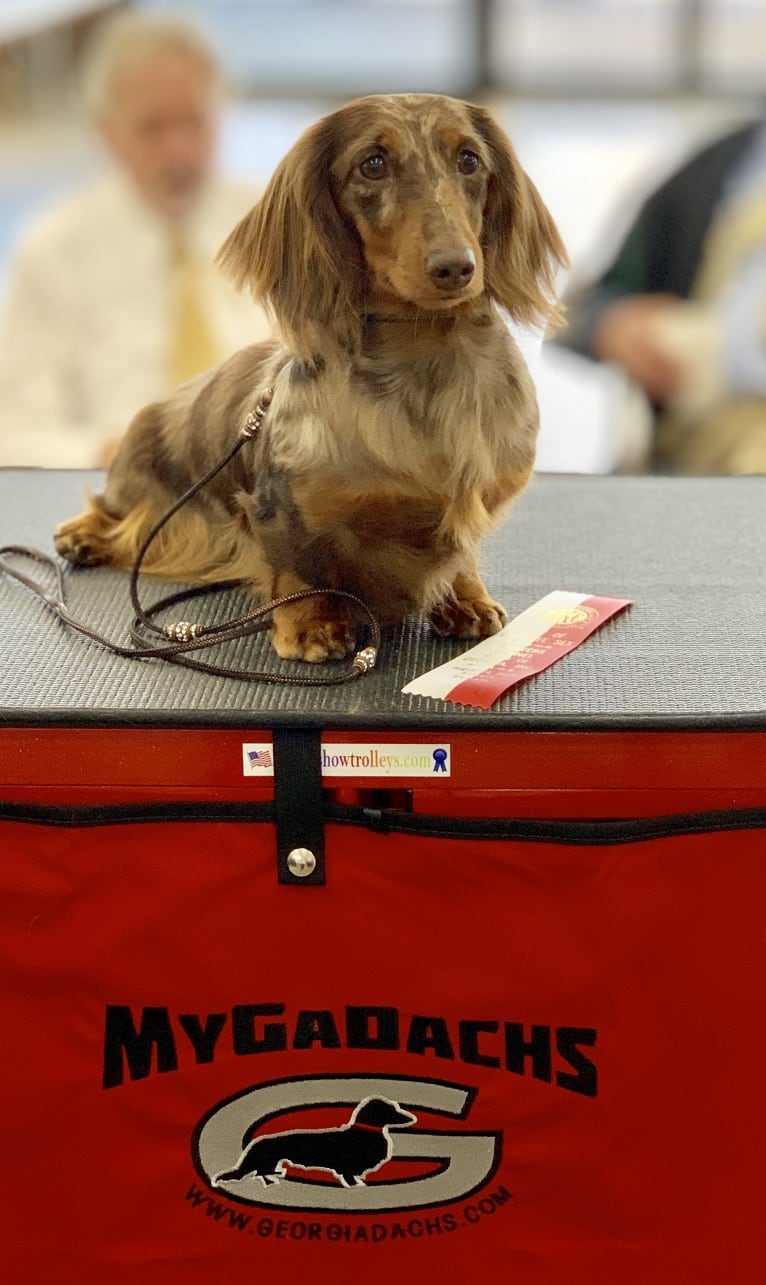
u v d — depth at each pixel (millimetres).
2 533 1541
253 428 1254
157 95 2438
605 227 2793
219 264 1226
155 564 1419
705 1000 1133
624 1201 1190
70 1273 1249
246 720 1090
